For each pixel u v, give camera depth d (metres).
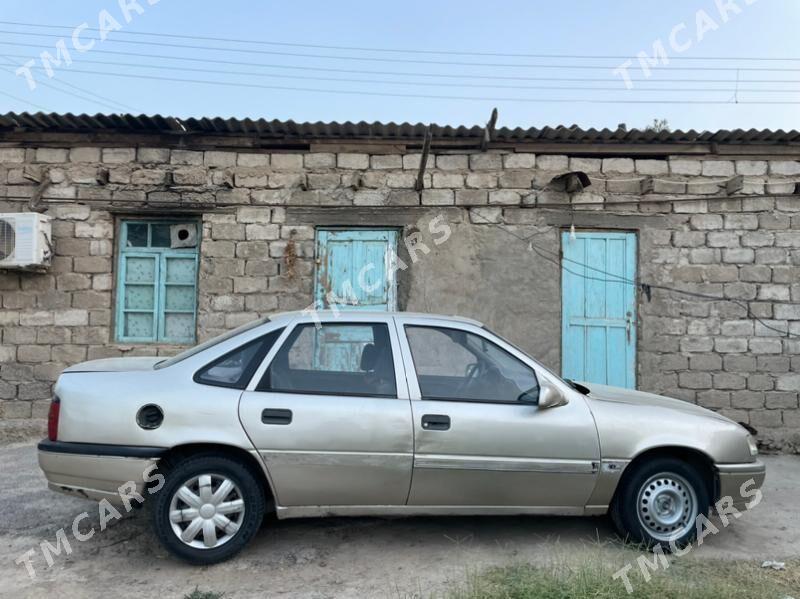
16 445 7.11
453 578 3.73
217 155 7.67
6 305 7.45
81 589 3.59
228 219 7.62
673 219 7.68
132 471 3.75
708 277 7.62
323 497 3.93
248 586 3.63
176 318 7.72
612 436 4.09
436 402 4.01
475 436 3.96
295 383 4.03
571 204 7.69
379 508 4.00
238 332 4.25
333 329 4.20
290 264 7.57
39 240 7.17
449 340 4.28
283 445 3.84
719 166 7.71
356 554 4.09
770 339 7.55
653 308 7.60
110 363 4.38
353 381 4.07
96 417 3.82
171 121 7.29
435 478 3.95
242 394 3.91
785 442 7.45
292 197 7.66
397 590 3.57
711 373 7.54
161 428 3.79
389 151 7.74
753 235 7.64
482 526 4.61
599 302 7.67
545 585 3.47
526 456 3.99
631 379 7.60
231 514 3.88
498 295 7.62
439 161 7.72
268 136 7.62
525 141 7.70
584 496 4.10
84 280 7.53
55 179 7.57
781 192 7.65
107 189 7.59
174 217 7.75
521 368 4.21
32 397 7.40
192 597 3.45
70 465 3.79
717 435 4.23
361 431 3.90
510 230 7.67
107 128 7.49
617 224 7.66
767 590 3.57
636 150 7.72
